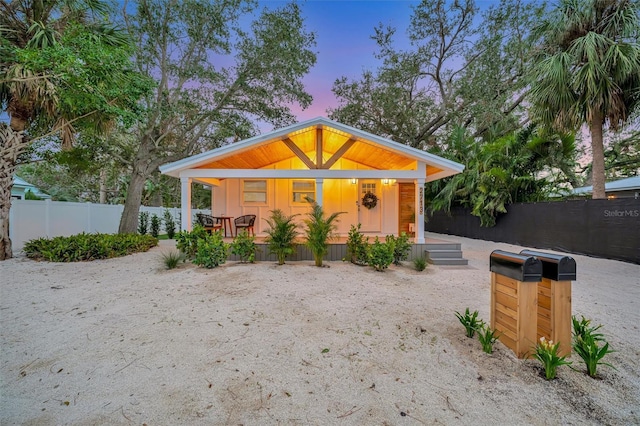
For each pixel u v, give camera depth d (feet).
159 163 37.29
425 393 7.20
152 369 8.18
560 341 8.43
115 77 20.59
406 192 33.01
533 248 32.24
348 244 22.40
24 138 23.71
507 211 36.17
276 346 9.45
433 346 9.44
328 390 7.34
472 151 41.06
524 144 35.50
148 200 67.67
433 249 24.07
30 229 27.48
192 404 6.79
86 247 23.04
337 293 14.74
